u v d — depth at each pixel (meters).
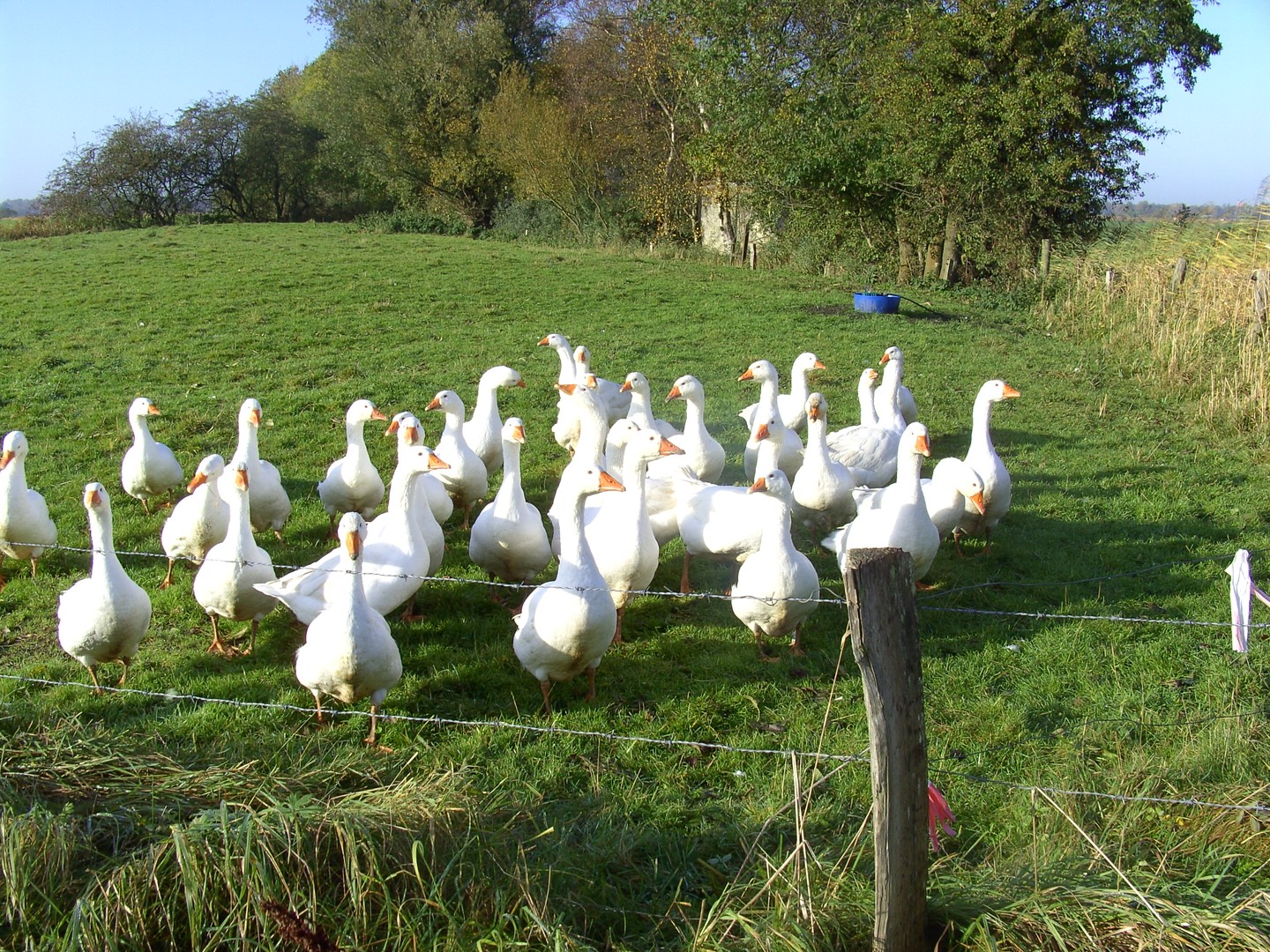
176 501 9.26
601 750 5.29
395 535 6.61
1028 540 8.62
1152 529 8.88
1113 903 3.70
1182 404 13.53
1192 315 15.95
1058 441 11.78
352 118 42.53
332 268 24.88
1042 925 3.64
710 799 4.89
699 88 29.91
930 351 16.59
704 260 30.50
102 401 12.60
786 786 4.84
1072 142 23.28
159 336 16.44
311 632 5.31
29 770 4.34
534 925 3.65
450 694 5.91
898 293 23.61
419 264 26.22
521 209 38.84
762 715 5.74
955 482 7.79
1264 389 12.32
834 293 23.36
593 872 4.09
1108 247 24.55
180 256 27.19
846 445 9.55
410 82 41.53
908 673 3.34
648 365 15.28
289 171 50.03
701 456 9.62
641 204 36.41
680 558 8.35
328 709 5.63
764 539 6.22
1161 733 5.41
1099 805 4.54
